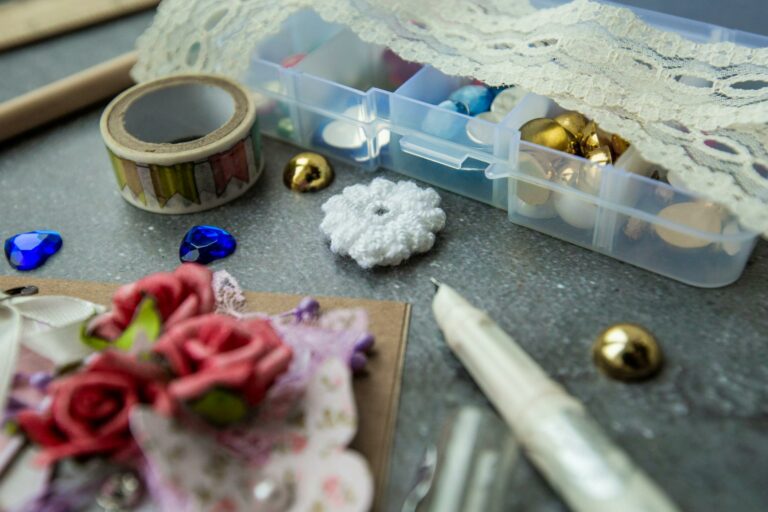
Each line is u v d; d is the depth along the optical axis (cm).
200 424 20
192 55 31
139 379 20
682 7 30
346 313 24
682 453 21
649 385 23
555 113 28
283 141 31
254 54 30
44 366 22
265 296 25
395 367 23
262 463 21
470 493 20
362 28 28
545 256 26
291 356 21
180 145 27
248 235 27
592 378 23
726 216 24
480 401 23
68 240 28
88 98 32
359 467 20
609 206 25
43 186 30
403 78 31
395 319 24
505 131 26
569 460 20
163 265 27
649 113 26
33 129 32
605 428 22
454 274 26
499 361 22
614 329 23
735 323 24
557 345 24
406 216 27
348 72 31
